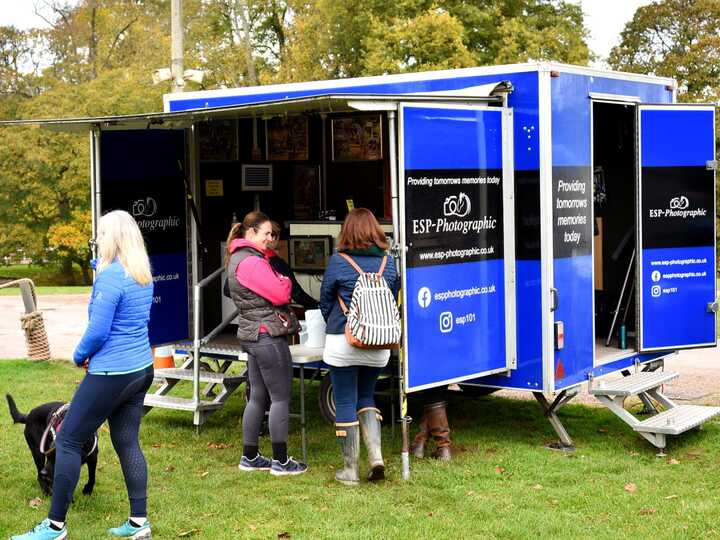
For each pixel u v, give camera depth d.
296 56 33.41
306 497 5.86
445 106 6.45
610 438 7.33
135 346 4.93
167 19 37.12
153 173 8.20
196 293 7.45
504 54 30.83
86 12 39.78
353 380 6.10
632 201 8.58
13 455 6.77
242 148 9.09
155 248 8.25
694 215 7.82
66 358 11.41
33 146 33.12
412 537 5.12
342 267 5.94
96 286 4.85
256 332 6.17
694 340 7.90
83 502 5.70
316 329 6.96
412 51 30.03
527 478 6.27
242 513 5.55
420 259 6.30
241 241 6.30
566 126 6.94
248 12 36.88
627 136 8.58
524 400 8.80
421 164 6.29
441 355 6.47
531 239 6.87
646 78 7.89
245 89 8.38
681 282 7.82
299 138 9.13
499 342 6.98
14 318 16.23
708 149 7.83
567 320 6.98
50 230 34.84
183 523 5.37
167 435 7.46
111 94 32.31
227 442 7.27
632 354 7.79
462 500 5.76
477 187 6.74
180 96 8.70
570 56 32.12
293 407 8.46
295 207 9.27
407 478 6.20
